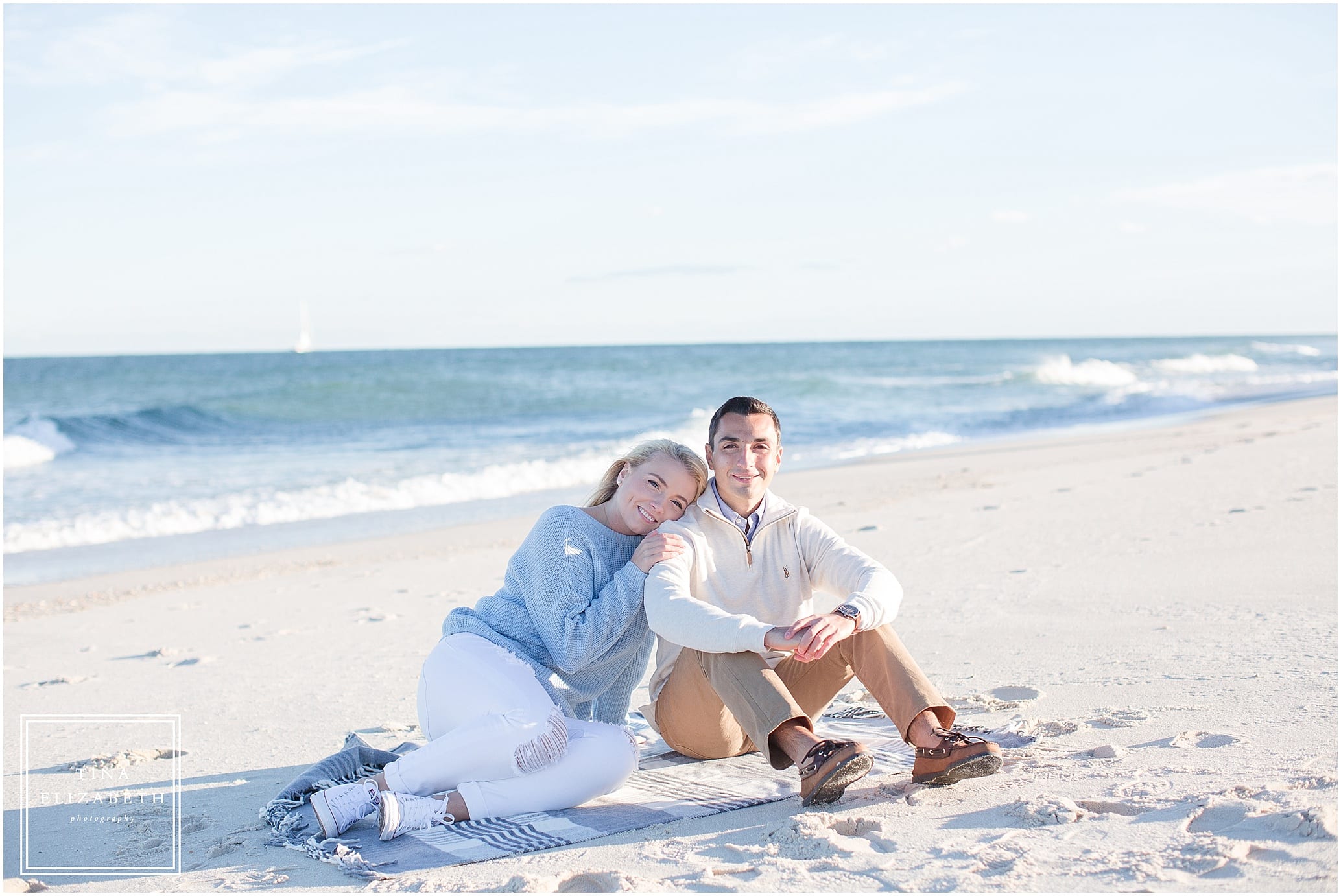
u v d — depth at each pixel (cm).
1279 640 436
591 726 323
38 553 1056
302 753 398
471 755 308
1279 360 5834
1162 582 588
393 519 1236
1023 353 7556
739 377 4369
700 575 341
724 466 341
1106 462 1359
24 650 643
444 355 8069
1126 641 465
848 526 926
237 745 413
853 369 5134
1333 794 253
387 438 2281
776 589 348
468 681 326
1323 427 1638
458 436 2289
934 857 247
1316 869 214
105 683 541
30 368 5744
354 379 3991
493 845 283
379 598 758
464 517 1238
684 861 261
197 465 1756
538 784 310
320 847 287
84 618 743
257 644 620
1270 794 258
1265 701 352
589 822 299
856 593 317
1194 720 340
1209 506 865
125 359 8025
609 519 356
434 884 256
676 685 344
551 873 257
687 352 8062
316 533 1145
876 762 335
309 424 2647
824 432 2270
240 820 323
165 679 543
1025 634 499
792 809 300
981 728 354
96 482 1533
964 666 451
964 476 1325
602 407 3095
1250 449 1325
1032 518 891
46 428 2050
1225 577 582
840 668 333
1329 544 649
